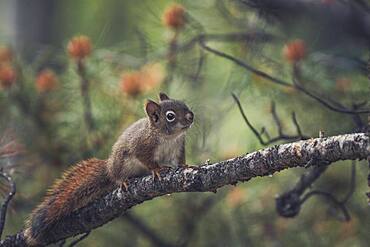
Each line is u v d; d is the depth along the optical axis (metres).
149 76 12.63
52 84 12.36
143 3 14.54
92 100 12.49
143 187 8.27
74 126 12.41
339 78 12.31
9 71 12.27
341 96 12.09
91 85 12.58
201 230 13.15
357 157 6.71
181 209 13.20
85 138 12.28
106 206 8.62
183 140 10.05
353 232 12.50
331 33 12.88
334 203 11.32
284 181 12.91
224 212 13.16
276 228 12.82
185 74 13.10
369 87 11.84
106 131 12.27
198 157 12.40
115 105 12.38
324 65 12.39
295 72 11.77
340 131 12.01
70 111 12.51
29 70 13.01
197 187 7.74
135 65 13.23
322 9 12.72
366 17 12.77
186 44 12.98
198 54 13.13
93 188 9.26
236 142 12.81
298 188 10.33
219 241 12.98
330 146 6.79
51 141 12.30
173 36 13.10
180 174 7.90
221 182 7.57
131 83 12.17
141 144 9.63
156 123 9.81
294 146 7.04
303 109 12.26
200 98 12.98
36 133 12.35
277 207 10.30
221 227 13.10
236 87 12.63
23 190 11.95
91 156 12.15
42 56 13.50
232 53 12.90
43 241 9.00
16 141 10.99
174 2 13.92
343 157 6.77
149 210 13.23
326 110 12.07
